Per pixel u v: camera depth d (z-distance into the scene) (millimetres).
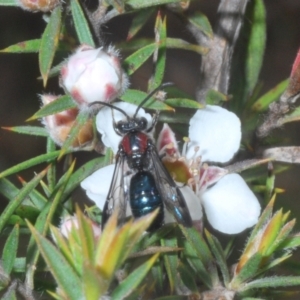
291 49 199
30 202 137
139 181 138
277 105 141
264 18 148
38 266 132
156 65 138
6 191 136
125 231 119
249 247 131
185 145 142
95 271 119
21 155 189
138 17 142
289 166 148
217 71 146
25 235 136
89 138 138
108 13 138
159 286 134
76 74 135
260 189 143
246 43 148
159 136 142
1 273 129
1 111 193
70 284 121
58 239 124
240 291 131
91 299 120
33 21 192
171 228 132
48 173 137
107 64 135
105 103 136
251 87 149
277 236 130
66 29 141
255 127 145
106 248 120
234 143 141
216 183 140
